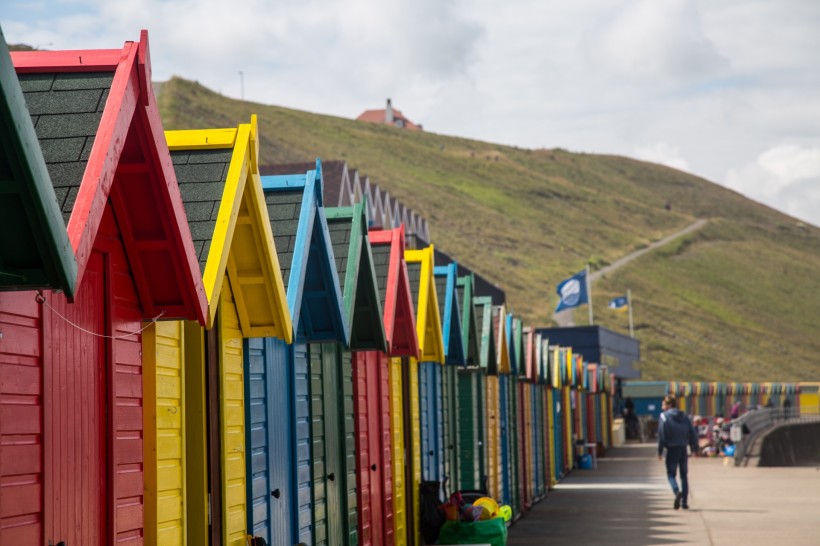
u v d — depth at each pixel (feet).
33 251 15.93
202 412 26.71
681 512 81.61
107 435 22.00
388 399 49.83
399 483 50.75
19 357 18.75
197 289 23.09
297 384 35.73
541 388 104.06
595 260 595.88
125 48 19.74
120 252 22.71
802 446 195.21
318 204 33.99
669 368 478.59
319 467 38.01
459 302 66.18
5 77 14.35
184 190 25.45
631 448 194.49
